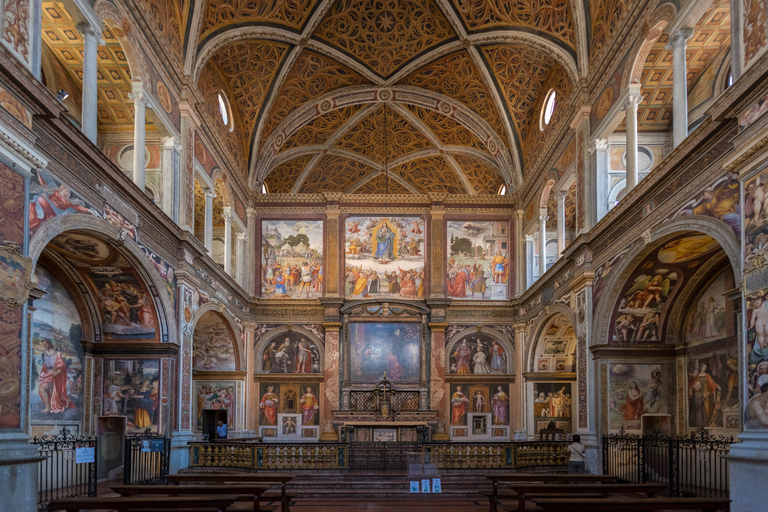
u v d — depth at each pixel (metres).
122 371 16.72
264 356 27.77
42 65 17.50
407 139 29.89
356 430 25.20
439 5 22.58
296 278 28.50
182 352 17.73
